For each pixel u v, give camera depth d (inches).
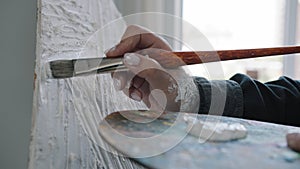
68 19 15.6
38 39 12.4
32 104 11.7
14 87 13.0
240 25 36.3
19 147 12.4
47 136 11.8
